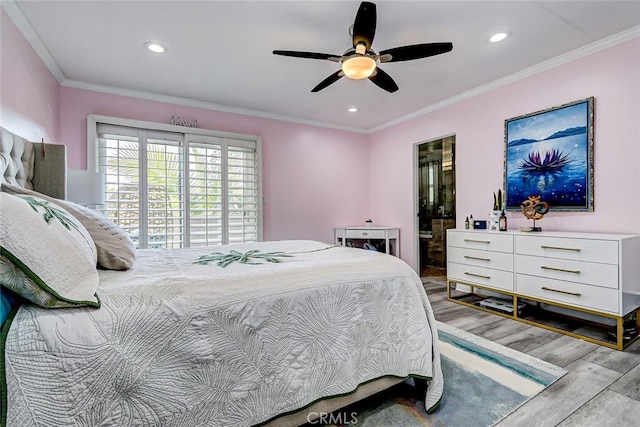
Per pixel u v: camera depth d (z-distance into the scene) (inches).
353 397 56.1
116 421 36.5
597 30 93.0
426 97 148.4
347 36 95.4
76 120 125.6
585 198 104.5
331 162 193.9
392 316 61.8
